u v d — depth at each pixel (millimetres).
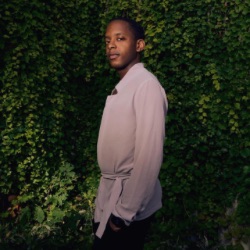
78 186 4281
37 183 3924
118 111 1544
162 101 1505
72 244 3512
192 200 3818
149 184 1435
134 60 1693
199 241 3701
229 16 3750
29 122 3832
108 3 4375
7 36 3654
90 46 4402
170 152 3896
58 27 4109
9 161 3750
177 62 3904
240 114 3678
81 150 4355
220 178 3744
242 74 3666
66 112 4254
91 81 4430
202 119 3814
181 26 3898
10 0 3703
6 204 3883
